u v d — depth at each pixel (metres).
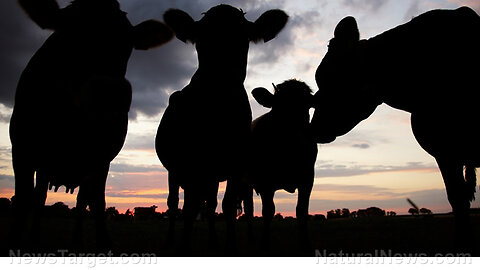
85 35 4.66
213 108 5.26
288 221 11.93
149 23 5.24
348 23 5.93
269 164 6.17
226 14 5.28
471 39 4.98
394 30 5.57
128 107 4.42
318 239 6.21
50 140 4.85
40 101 4.80
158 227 9.16
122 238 6.73
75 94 4.55
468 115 4.89
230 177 5.41
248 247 5.98
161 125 7.38
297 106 6.12
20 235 4.60
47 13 4.73
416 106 5.33
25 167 4.77
